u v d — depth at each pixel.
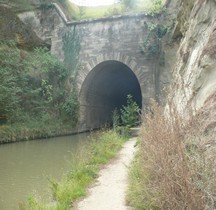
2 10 27.05
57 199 7.79
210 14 9.56
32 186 9.65
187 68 9.83
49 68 27.33
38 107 24.98
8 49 24.03
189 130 5.32
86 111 29.53
